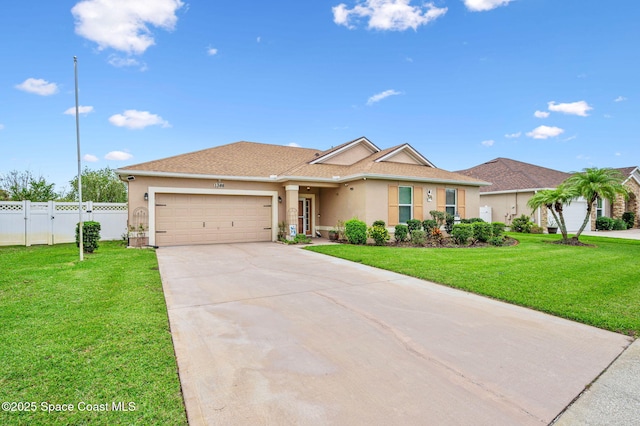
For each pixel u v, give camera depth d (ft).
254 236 49.67
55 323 14.43
